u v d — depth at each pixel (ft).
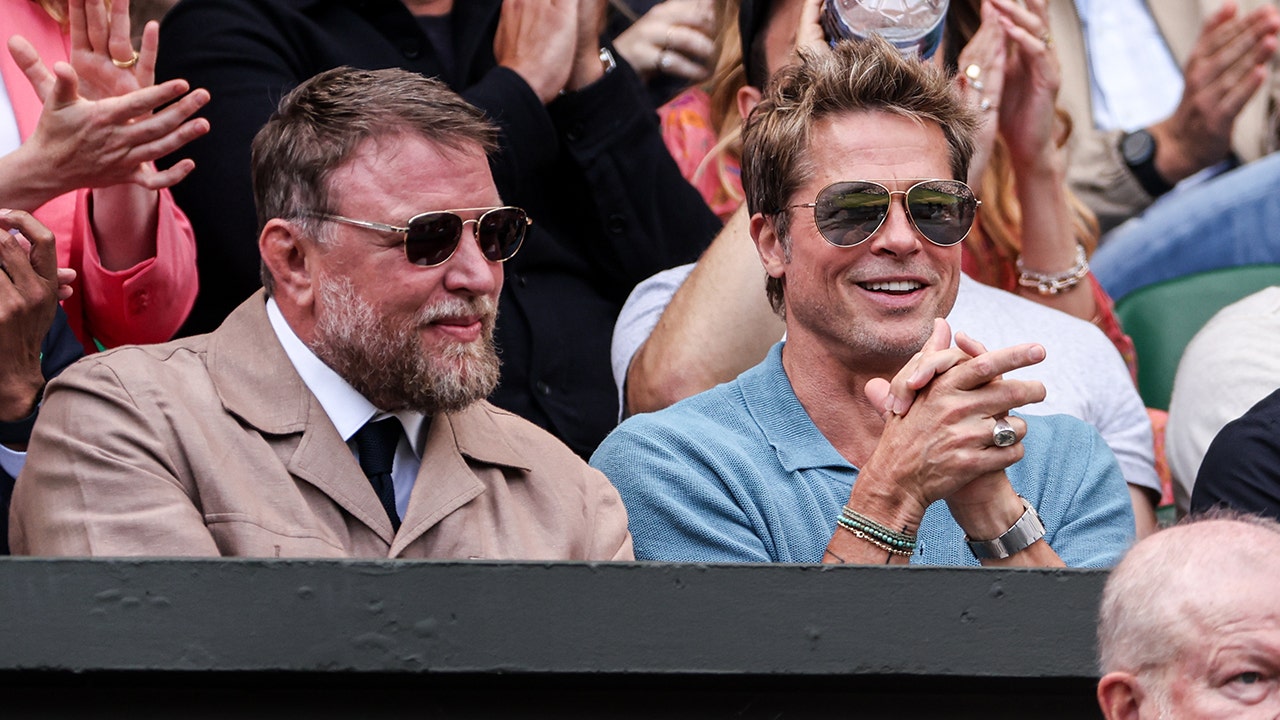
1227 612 20.84
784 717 26.13
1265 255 57.31
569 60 45.34
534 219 45.03
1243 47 56.75
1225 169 57.57
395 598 24.97
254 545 29.22
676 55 52.08
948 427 30.78
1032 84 48.11
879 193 34.14
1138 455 43.24
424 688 25.66
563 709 25.84
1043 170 48.70
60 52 41.04
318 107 31.89
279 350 31.48
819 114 35.17
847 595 25.61
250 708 25.49
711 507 33.99
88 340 39.19
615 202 45.83
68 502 29.19
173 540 28.63
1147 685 21.30
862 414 35.12
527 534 31.68
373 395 31.53
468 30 45.60
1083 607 25.81
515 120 43.16
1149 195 57.31
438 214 31.32
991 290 44.78
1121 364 44.09
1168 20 58.08
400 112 31.78
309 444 30.60
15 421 34.63
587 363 44.27
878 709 26.22
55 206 39.19
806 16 42.34
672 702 25.95
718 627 25.32
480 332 31.96
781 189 35.29
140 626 24.57
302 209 31.50
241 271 40.78
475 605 25.04
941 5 41.50
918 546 33.99
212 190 40.96
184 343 31.68
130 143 34.88
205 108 41.65
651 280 44.50
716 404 36.09
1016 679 25.70
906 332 34.35
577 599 25.18
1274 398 36.96
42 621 24.47
